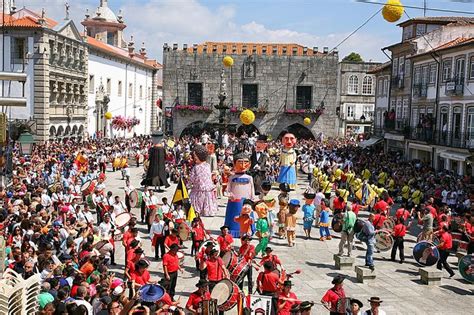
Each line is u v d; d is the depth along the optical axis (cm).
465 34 4359
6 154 1617
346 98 7706
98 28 9006
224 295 1159
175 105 6956
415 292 1594
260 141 3541
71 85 5497
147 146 4847
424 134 4100
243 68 6956
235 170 2272
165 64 6950
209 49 6962
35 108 4806
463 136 3641
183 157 3981
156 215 1827
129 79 7619
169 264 1406
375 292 1580
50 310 952
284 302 1132
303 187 3653
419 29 4666
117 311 980
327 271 1775
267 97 6988
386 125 5047
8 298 981
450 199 2670
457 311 1443
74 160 3562
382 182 3291
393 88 5041
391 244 1939
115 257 1861
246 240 1480
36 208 1805
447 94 3888
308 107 7012
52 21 5656
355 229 1842
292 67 6956
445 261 1767
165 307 1027
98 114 6397
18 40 4772
